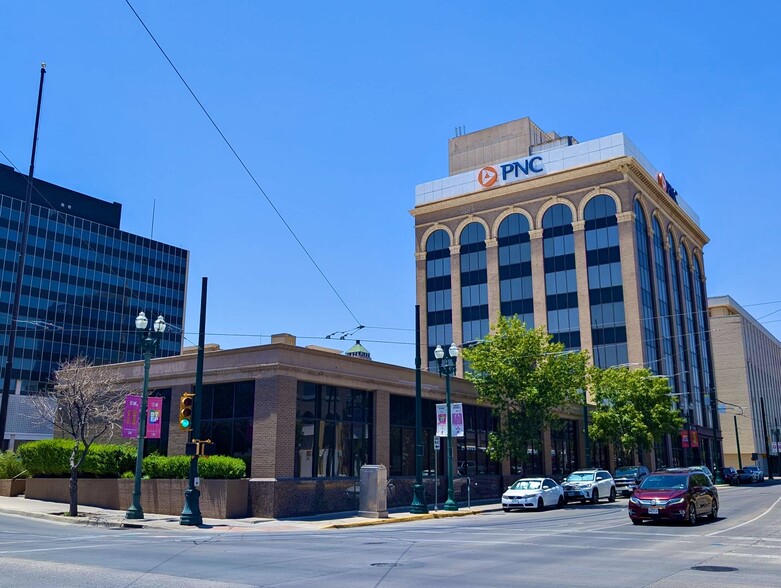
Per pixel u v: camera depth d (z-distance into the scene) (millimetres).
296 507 26344
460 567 12820
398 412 32906
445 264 73938
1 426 31938
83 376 31438
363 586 10523
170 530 21500
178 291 130625
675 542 17281
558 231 66625
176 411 30281
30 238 107125
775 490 52406
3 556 13641
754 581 11305
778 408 116562
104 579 10891
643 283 63594
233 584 10586
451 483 30531
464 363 69125
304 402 28062
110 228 119500
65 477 31344
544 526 22656
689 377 72500
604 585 10836
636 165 64125
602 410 49094
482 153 77375
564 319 64375
